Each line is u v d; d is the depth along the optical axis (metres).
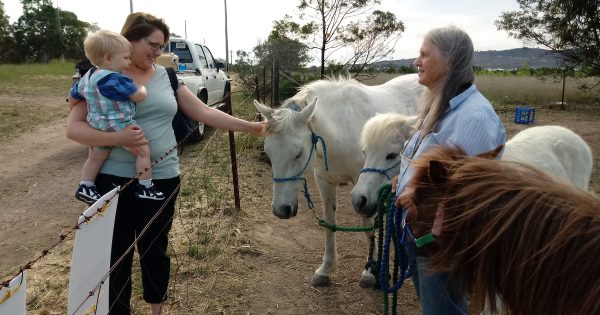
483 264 1.36
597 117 13.34
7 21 44.12
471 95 1.94
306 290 3.68
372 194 2.69
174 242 4.30
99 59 2.22
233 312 3.31
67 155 7.81
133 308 3.25
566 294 1.22
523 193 1.31
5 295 1.24
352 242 4.59
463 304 1.83
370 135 2.74
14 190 5.95
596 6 15.41
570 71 17.30
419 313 3.40
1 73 22.36
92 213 1.72
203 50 9.41
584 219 1.22
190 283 3.65
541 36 17.39
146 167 2.35
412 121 2.69
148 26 2.38
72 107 2.35
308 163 3.29
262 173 6.73
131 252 2.55
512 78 19.84
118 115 2.23
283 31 11.91
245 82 12.70
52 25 45.69
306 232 4.82
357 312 3.41
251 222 4.91
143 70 2.48
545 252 1.24
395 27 11.59
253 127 3.04
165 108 2.48
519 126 11.80
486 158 1.58
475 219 1.38
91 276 1.83
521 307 1.32
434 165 1.45
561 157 3.07
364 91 3.76
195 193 5.63
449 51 1.93
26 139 9.07
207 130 9.71
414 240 1.66
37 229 4.75
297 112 3.18
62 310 3.27
